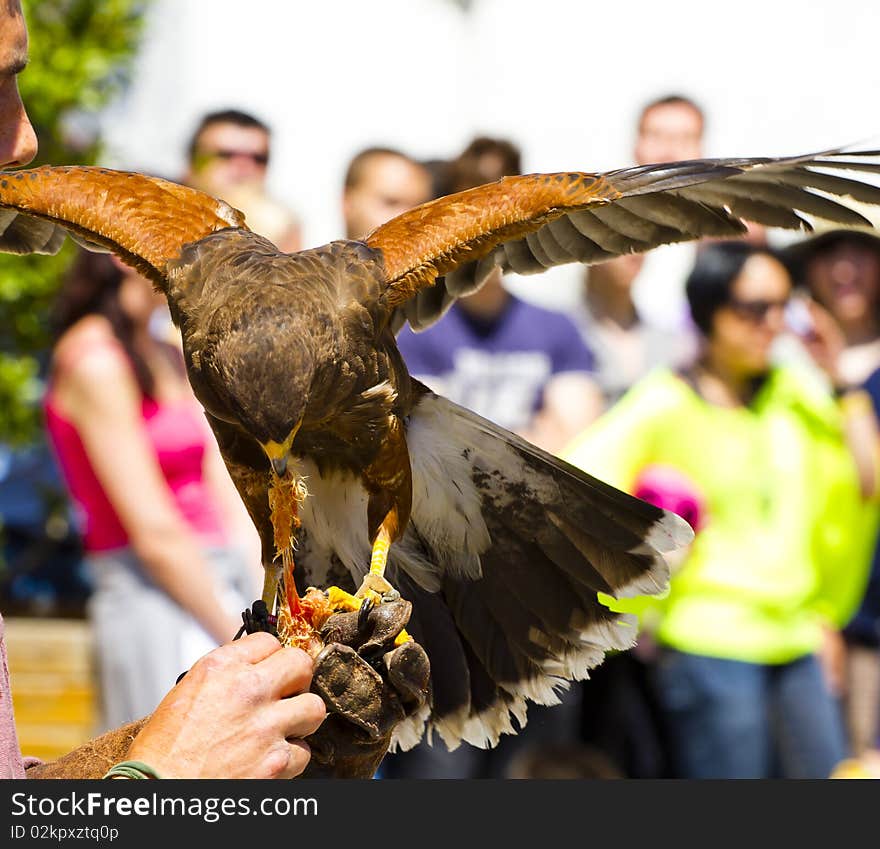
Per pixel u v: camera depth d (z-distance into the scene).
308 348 4.22
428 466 5.11
